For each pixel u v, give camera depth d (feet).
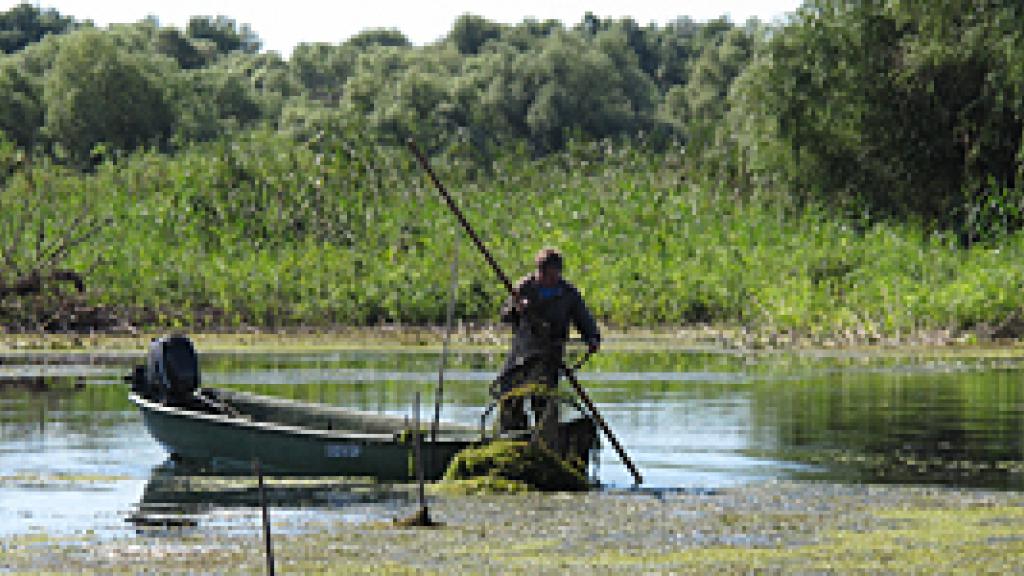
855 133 233.35
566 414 89.76
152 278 180.34
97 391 108.27
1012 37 216.33
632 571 46.39
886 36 234.58
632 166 235.81
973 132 226.79
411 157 225.76
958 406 94.02
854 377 116.26
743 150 247.09
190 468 71.05
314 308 177.06
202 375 118.32
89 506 59.47
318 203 211.20
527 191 221.05
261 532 53.47
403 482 66.44
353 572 46.44
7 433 83.92
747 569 46.65
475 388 106.63
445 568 47.01
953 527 53.52
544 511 57.82
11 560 48.24
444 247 192.24
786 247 196.24
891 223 223.30
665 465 70.03
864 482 64.13
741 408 93.45
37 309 169.17
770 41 241.14
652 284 179.52
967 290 158.61
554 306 67.26
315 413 80.53
